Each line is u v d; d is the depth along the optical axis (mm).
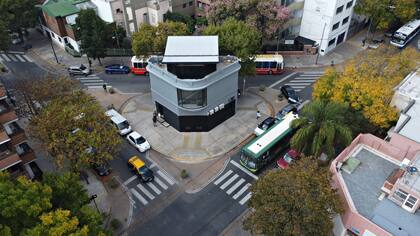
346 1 63844
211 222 37219
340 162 32594
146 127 50344
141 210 38719
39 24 75312
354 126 39125
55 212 25984
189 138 48219
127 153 46312
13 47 72562
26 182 27328
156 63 47062
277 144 43500
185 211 38469
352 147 34125
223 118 50750
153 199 39969
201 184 41656
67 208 29391
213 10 59906
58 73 63500
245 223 29922
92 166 43656
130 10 67125
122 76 62688
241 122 50844
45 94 42281
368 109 38312
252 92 57375
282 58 61281
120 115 50094
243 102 54938
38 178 41250
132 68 62375
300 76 61531
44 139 35938
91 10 60906
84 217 28609
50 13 67000
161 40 52500
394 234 26250
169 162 44688
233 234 35969
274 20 60219
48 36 75188
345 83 40219
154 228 36750
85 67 63344
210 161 44719
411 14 66562
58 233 24734
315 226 26766
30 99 44188
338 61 65562
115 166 44312
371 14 66250
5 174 28531
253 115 52125
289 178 28688
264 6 58750
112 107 53438
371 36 72875
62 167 37188
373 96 37875
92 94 57656
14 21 68500
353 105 39250
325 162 38469
